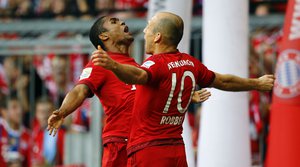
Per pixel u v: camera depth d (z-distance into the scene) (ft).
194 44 57.21
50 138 56.80
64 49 57.26
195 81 33.86
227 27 45.93
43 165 56.95
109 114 36.99
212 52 46.24
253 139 56.54
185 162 34.19
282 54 45.52
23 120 58.23
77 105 35.06
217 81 34.83
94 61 30.30
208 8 46.32
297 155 45.42
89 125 56.49
